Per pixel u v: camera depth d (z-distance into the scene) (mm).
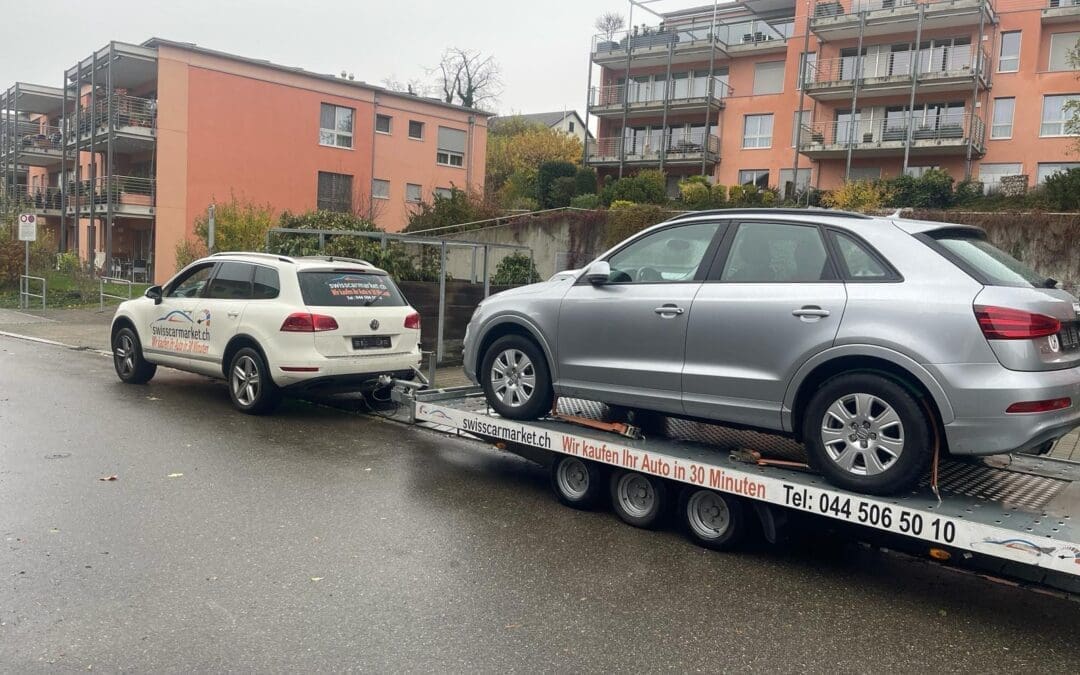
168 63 29281
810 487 4480
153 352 9742
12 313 19531
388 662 3430
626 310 5434
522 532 5230
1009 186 25844
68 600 3902
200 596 4016
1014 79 30516
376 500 5773
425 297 12203
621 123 40969
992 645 3863
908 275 4375
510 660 3490
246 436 7617
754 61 37062
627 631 3834
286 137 32469
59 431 7383
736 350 4875
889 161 33188
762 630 3922
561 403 6555
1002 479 4836
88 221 36688
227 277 9047
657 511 5312
